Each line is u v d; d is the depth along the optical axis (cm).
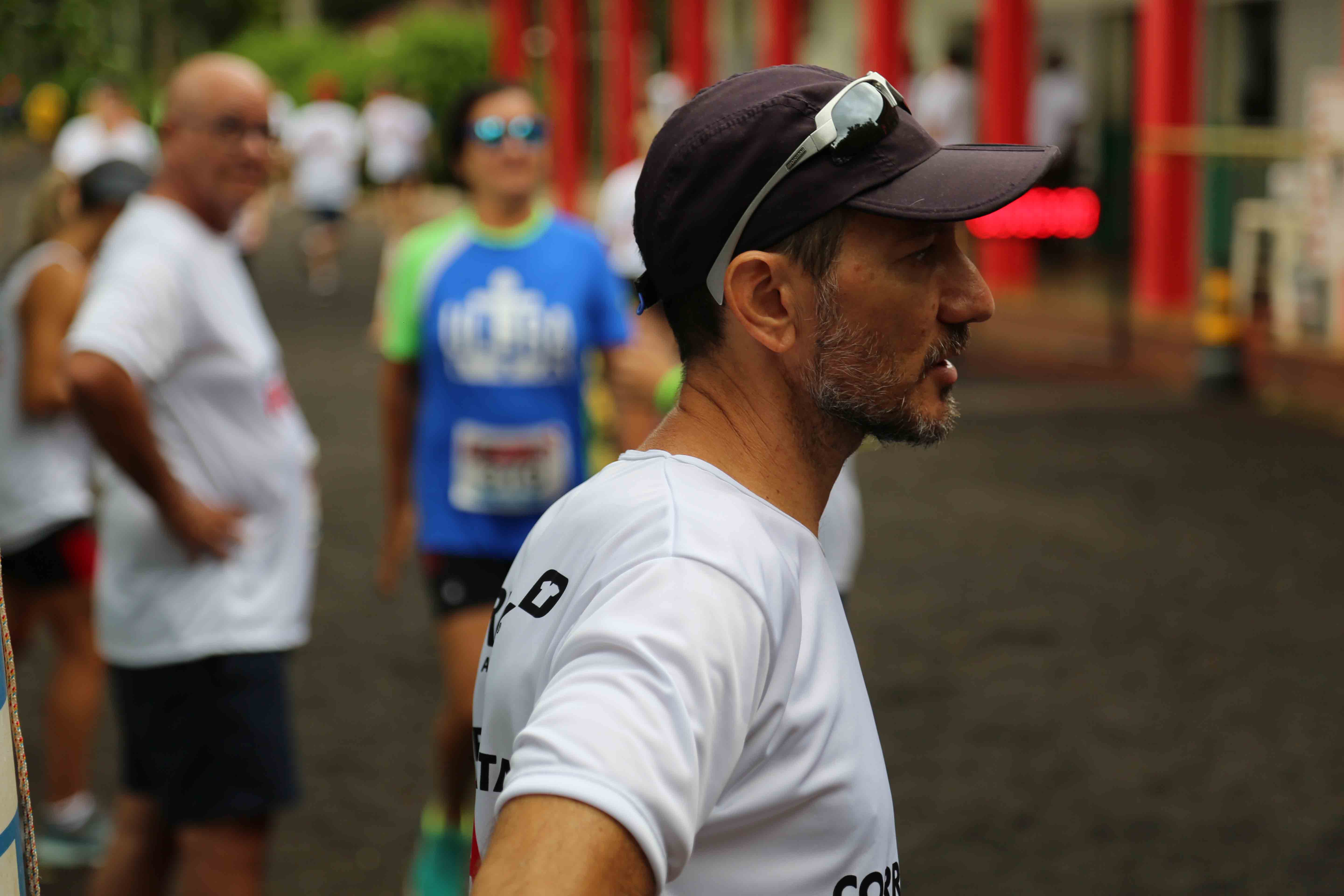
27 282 547
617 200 993
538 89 3588
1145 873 531
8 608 557
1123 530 967
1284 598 826
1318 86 1355
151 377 414
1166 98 1577
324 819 582
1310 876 527
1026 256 1823
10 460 546
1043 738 646
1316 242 1341
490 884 144
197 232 436
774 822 167
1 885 153
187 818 427
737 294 182
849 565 394
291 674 742
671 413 197
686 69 2716
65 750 557
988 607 820
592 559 174
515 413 524
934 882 526
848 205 178
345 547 971
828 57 2467
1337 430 1247
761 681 163
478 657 512
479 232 539
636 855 147
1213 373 1405
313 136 2345
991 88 1827
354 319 2030
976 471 1137
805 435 189
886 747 639
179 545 424
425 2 5684
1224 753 629
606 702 152
